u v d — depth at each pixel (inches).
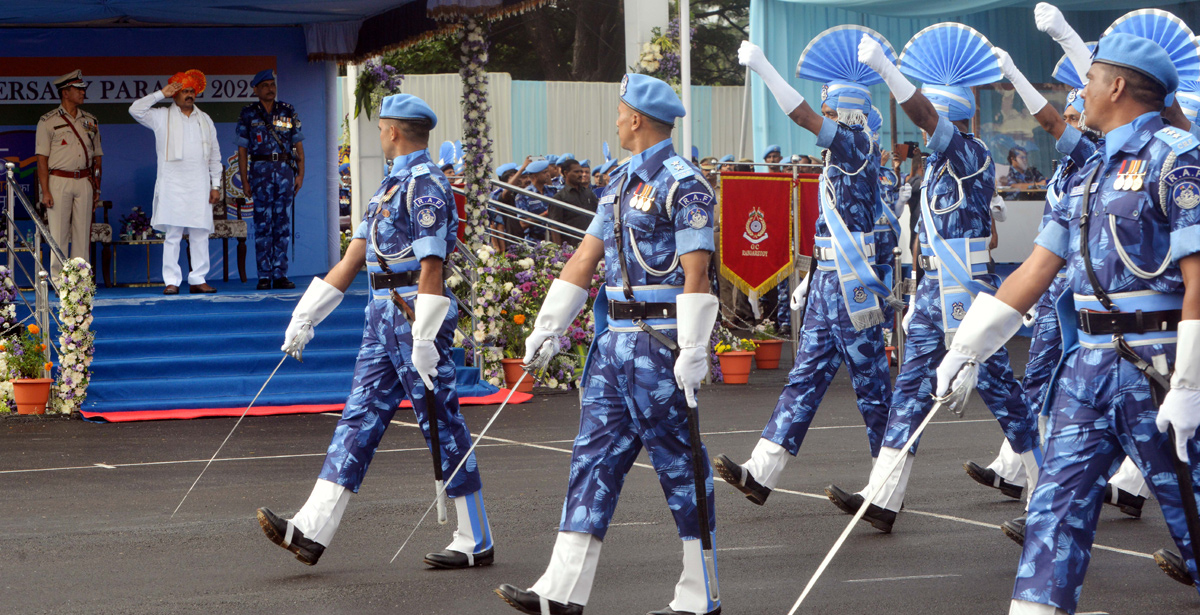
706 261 181.2
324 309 239.3
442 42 1290.6
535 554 245.6
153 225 535.5
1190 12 714.2
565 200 649.0
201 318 510.9
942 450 372.5
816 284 284.5
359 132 714.2
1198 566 151.6
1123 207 153.2
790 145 721.0
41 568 235.6
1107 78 156.5
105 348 482.6
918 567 233.5
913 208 561.0
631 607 206.2
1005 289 162.6
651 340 184.2
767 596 212.5
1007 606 205.2
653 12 876.0
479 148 545.0
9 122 613.3
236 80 645.3
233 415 453.1
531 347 195.0
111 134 629.0
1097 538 260.2
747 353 542.3
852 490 312.2
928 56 292.2
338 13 617.9
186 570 233.3
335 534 264.4
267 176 563.8
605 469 189.5
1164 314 152.3
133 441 397.7
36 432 418.0
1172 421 147.6
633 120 187.3
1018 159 733.3
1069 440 158.7
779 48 717.9
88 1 546.6
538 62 1408.7
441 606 206.5
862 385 282.4
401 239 229.9
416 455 370.0
